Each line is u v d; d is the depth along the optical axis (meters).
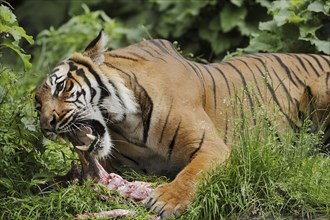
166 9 19.41
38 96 10.54
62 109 10.36
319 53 13.88
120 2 23.14
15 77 11.34
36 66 18.67
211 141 10.44
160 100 10.56
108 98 10.58
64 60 10.75
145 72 10.73
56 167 11.19
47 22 23.19
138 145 10.77
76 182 10.12
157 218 9.51
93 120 10.53
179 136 10.48
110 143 10.56
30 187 10.31
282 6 14.16
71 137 10.56
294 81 12.01
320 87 11.74
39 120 10.67
